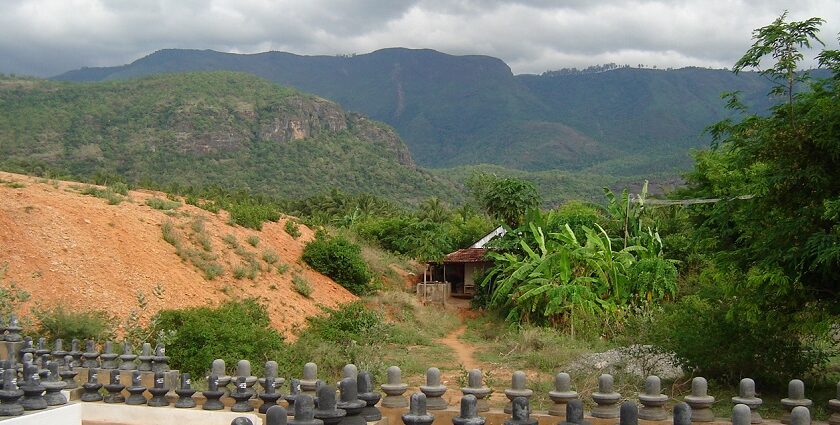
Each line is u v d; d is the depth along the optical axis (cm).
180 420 796
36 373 650
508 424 540
